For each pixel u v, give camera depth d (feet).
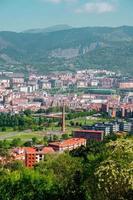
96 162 421.59
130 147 398.62
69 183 467.11
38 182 524.93
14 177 538.88
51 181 535.60
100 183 384.27
